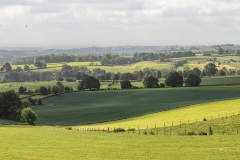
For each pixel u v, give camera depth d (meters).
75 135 69.88
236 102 114.06
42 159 45.94
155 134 72.19
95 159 46.56
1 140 61.88
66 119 125.56
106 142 60.84
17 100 141.75
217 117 90.81
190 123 84.62
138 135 70.00
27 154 49.19
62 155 49.16
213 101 124.81
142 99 161.62
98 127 95.25
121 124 99.38
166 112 113.44
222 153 49.16
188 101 139.62
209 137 63.34
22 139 63.66
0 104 136.62
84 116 128.50
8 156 47.25
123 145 57.84
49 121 122.38
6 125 98.25
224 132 70.31
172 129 79.25
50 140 63.09
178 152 50.91
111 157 48.16
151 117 107.81
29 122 106.50
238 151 50.31
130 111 127.25
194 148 53.53
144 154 50.03
